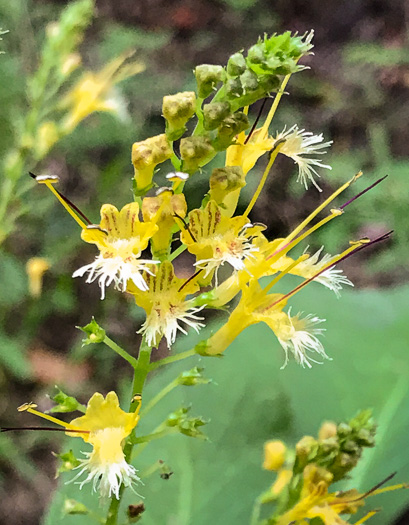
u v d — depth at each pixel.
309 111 0.29
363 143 0.29
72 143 0.21
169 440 0.11
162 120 0.24
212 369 0.12
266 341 0.12
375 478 0.10
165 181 0.21
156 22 0.30
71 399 0.06
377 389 0.11
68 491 0.10
